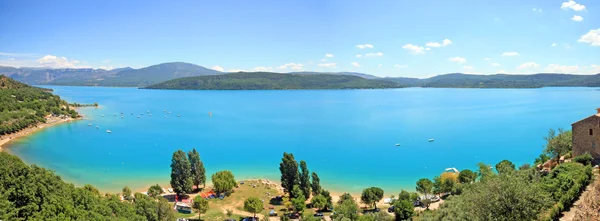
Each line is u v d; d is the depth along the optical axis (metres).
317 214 97.25
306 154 188.00
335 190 128.50
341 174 149.12
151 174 145.88
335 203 108.50
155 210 83.38
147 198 95.56
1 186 61.47
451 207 74.56
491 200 54.66
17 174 65.19
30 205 60.44
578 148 94.06
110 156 176.75
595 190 52.59
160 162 165.50
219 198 111.69
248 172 154.75
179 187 111.62
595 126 90.31
